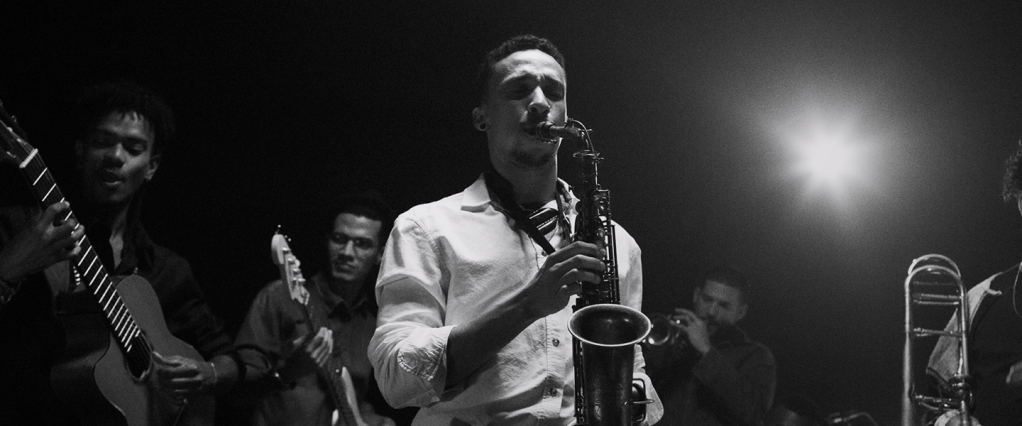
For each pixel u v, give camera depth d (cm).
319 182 584
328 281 444
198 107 566
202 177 562
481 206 239
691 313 479
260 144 576
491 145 246
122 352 299
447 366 214
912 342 385
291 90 586
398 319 227
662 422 471
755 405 477
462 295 230
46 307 296
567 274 205
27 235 264
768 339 659
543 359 229
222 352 358
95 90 325
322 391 419
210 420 341
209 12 567
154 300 329
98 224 322
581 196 239
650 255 652
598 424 206
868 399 657
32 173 270
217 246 558
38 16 527
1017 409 334
